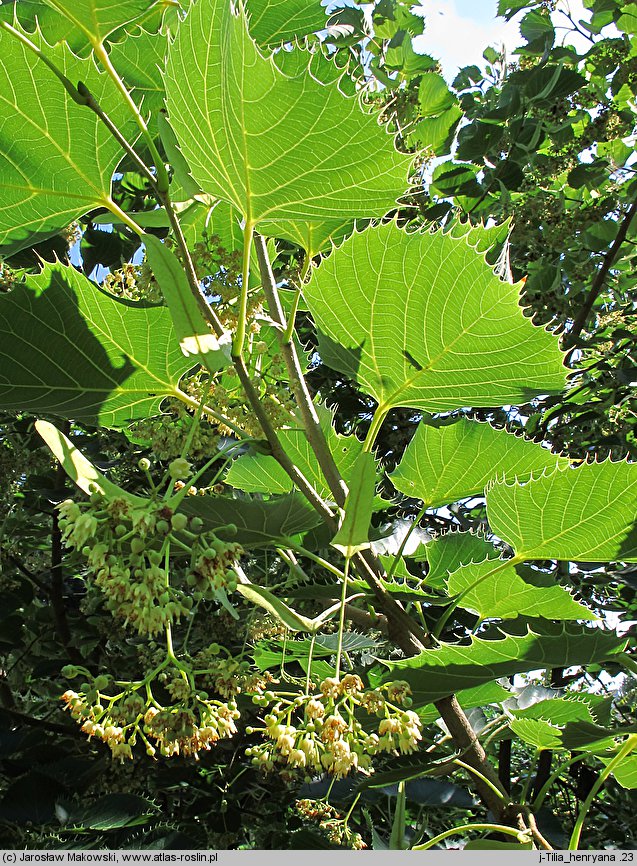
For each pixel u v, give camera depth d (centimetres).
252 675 30
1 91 28
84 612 75
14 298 29
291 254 60
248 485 42
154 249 27
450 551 45
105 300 30
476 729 45
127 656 78
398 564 40
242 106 26
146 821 46
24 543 83
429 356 34
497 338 33
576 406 87
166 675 30
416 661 31
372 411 86
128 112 30
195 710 30
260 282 37
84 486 25
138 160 28
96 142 30
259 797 75
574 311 89
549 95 88
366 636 50
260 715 60
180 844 43
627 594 89
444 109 88
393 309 33
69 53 28
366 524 28
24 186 30
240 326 28
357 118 26
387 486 75
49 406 32
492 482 38
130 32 36
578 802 85
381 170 27
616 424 88
